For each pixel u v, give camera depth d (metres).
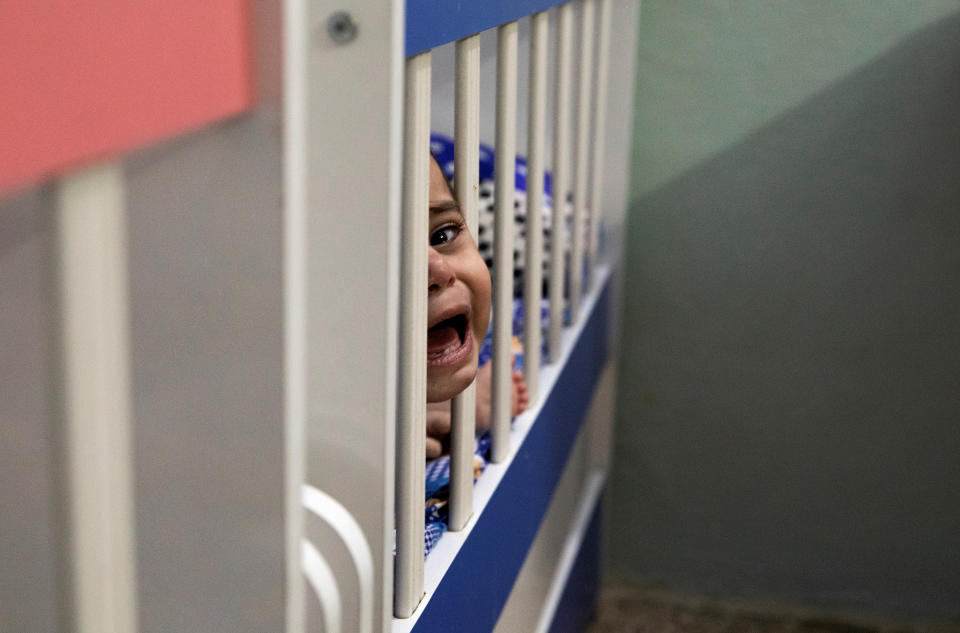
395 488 0.70
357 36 0.52
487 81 1.49
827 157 1.61
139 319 0.39
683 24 1.58
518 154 1.54
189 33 0.31
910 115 1.57
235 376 0.38
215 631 0.42
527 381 1.11
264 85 0.35
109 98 0.28
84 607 0.33
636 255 1.71
